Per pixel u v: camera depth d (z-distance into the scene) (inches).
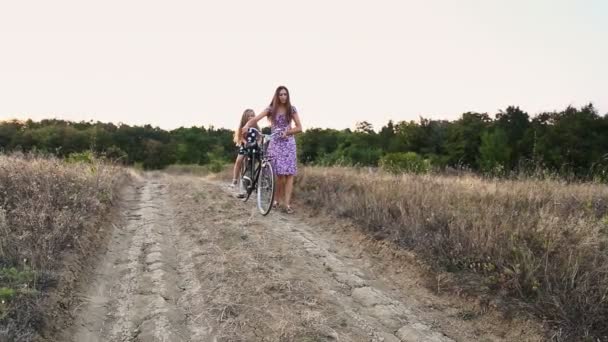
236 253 207.2
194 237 237.0
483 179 392.2
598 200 261.9
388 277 191.6
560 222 198.4
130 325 142.3
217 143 3329.2
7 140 2282.2
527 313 145.6
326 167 471.5
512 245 176.4
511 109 1987.0
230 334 136.7
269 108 296.8
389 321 151.3
